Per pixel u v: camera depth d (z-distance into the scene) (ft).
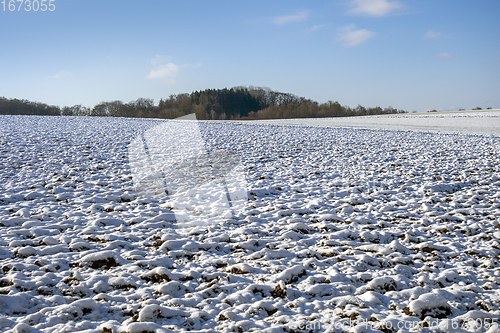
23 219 18.97
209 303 11.89
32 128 63.87
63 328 9.97
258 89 366.22
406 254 16.71
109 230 18.39
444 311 11.58
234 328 10.34
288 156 44.50
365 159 42.73
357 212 22.98
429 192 27.81
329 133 75.31
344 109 341.82
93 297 11.98
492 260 15.62
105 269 14.21
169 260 15.11
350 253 16.47
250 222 20.62
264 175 32.99
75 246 15.93
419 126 104.32
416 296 12.51
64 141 48.85
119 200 23.90
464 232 19.51
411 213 22.79
